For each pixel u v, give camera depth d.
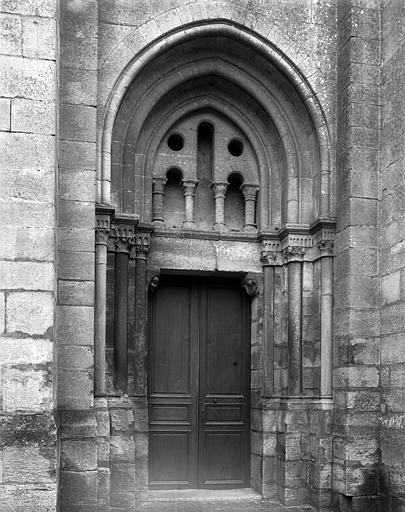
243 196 9.98
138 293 9.03
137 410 8.81
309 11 9.29
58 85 7.52
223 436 9.67
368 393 8.39
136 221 8.80
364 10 8.93
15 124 6.70
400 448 7.84
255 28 9.06
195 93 9.67
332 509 8.42
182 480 9.48
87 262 7.92
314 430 8.79
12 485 6.29
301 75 9.17
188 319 9.77
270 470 9.16
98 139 8.48
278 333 9.50
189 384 9.66
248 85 9.48
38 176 6.70
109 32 8.68
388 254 8.41
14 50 6.77
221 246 9.63
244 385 9.82
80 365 7.75
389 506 8.00
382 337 8.45
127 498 8.29
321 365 8.93
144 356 8.98
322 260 9.05
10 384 6.44
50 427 6.42
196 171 9.73
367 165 8.71
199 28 8.91
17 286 6.55
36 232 6.64
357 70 8.82
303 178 9.45
